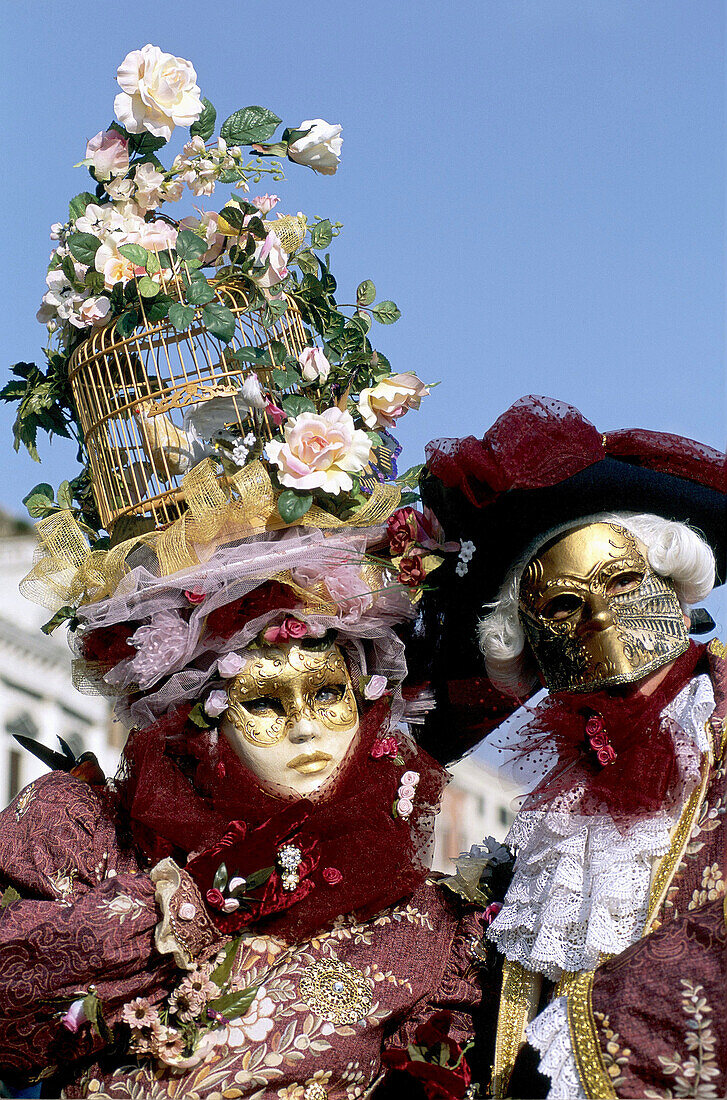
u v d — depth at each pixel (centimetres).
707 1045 193
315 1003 224
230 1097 215
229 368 245
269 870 226
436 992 234
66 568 242
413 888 238
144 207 253
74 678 248
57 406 260
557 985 215
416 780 241
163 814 228
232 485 236
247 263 244
